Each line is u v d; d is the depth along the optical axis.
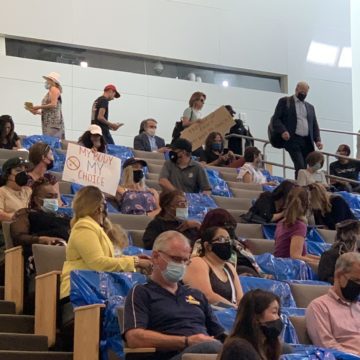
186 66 18.23
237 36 18.62
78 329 6.60
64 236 7.83
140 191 10.13
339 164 15.34
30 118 16.34
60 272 7.04
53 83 13.95
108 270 6.96
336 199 10.75
